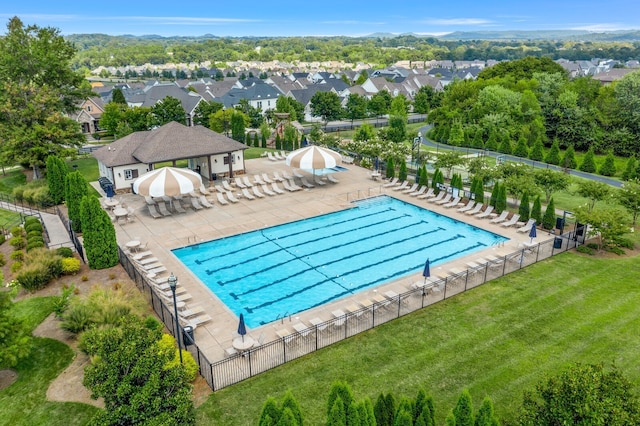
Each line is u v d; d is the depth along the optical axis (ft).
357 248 90.89
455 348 57.21
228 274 80.23
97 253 77.71
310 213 108.06
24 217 106.22
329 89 390.21
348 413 36.86
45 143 133.49
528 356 55.47
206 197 119.55
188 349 56.85
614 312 64.90
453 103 264.93
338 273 80.69
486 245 91.45
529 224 97.09
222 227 99.50
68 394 49.29
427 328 61.67
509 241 91.25
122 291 66.13
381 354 56.24
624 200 95.66
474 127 218.38
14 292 51.29
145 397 36.86
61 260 76.43
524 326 61.82
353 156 160.66
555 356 55.42
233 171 139.74
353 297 70.33
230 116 219.61
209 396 49.16
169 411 38.60
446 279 71.31
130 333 41.16
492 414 36.99
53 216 108.47
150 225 100.37
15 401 48.44
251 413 46.75
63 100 158.30
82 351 53.98
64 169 114.73
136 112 227.61
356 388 50.31
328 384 50.90
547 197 112.16
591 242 89.51
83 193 92.89
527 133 206.90
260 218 104.88
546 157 176.55
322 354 56.34
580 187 100.42
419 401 39.42
